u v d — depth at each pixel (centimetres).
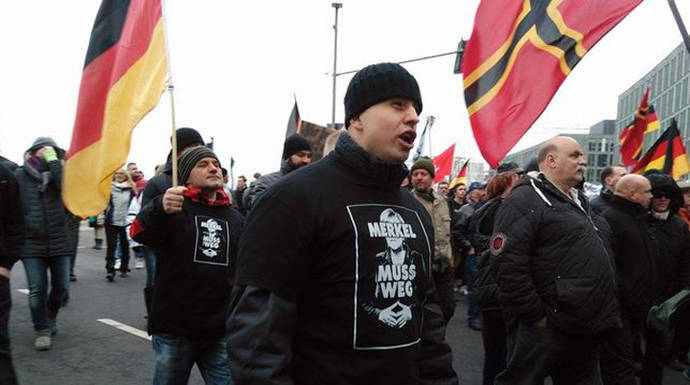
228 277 321
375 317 169
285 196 169
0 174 347
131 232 310
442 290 516
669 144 770
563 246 321
